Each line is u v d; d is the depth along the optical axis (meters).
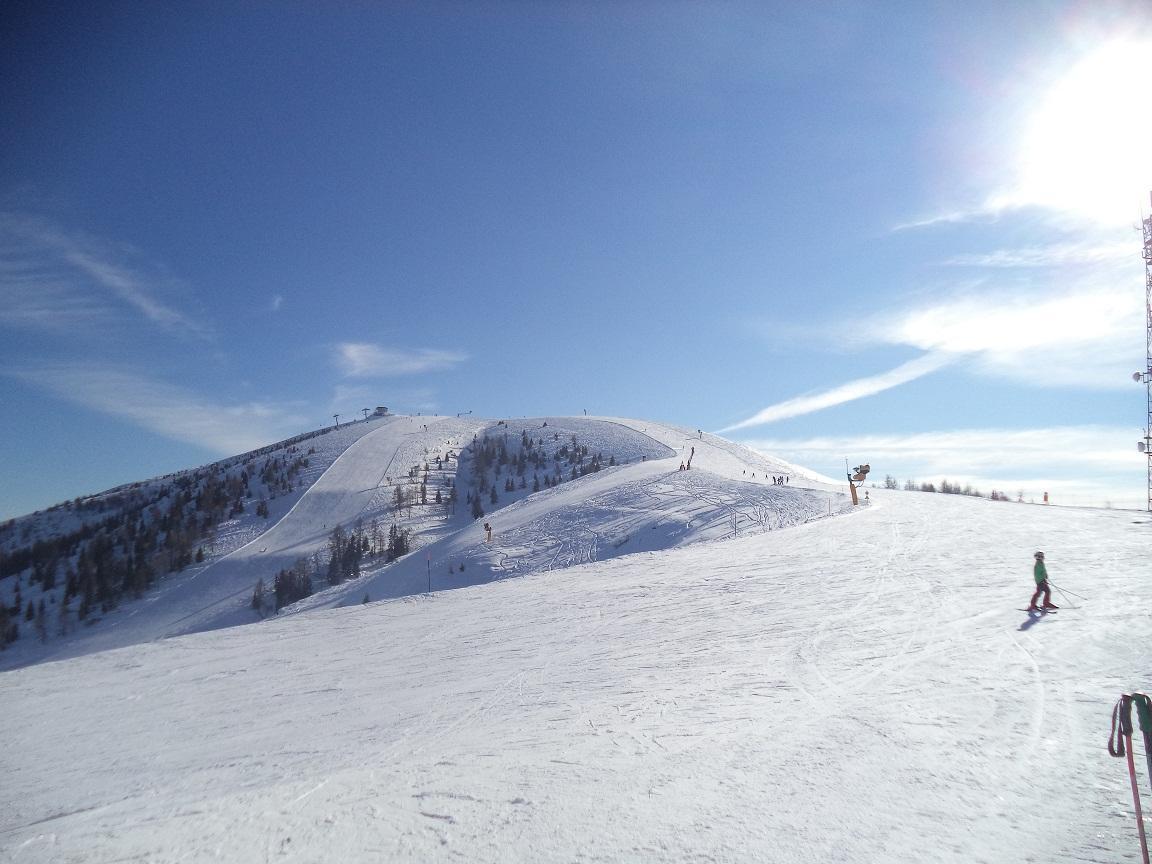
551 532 47.22
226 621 67.31
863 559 22.53
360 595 47.44
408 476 116.94
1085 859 4.85
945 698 8.84
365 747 8.70
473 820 5.92
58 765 9.05
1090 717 7.84
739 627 14.55
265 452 149.62
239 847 5.73
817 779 6.43
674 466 68.44
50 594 82.00
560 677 11.73
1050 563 19.39
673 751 7.46
